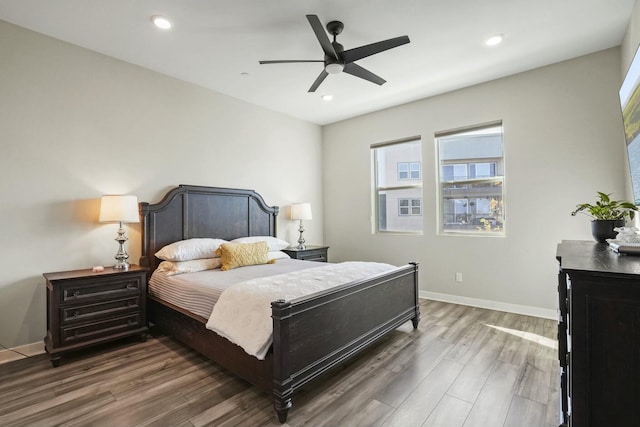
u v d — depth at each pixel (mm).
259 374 1941
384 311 2775
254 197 4406
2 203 2570
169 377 2285
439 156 4316
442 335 3033
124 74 3240
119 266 2961
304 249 4566
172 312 2826
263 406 1936
